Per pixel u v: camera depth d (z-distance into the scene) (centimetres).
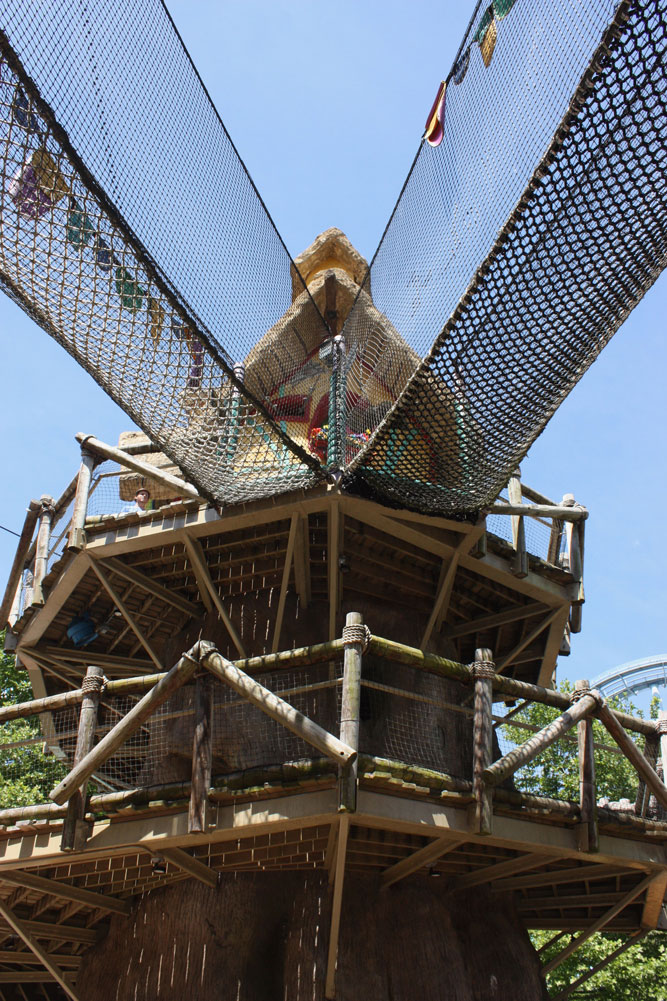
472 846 766
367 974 745
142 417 749
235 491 856
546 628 1052
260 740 843
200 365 743
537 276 645
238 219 795
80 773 695
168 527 912
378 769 660
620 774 1711
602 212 609
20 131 582
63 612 1028
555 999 877
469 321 672
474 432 747
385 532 904
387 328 960
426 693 926
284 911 793
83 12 601
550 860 763
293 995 726
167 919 804
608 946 1436
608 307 666
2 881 770
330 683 688
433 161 786
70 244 641
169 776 864
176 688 712
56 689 1132
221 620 990
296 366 930
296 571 927
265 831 676
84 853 711
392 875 795
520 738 1770
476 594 1019
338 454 872
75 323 682
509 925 866
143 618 1052
